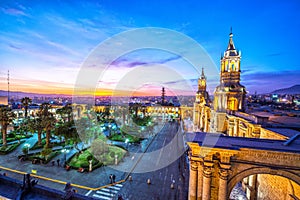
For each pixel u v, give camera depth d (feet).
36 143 128.06
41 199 21.88
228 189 41.93
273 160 40.14
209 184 42.14
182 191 67.10
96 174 79.10
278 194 50.14
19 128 158.10
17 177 77.25
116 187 69.87
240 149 40.24
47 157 95.61
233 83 107.45
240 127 85.81
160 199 62.03
